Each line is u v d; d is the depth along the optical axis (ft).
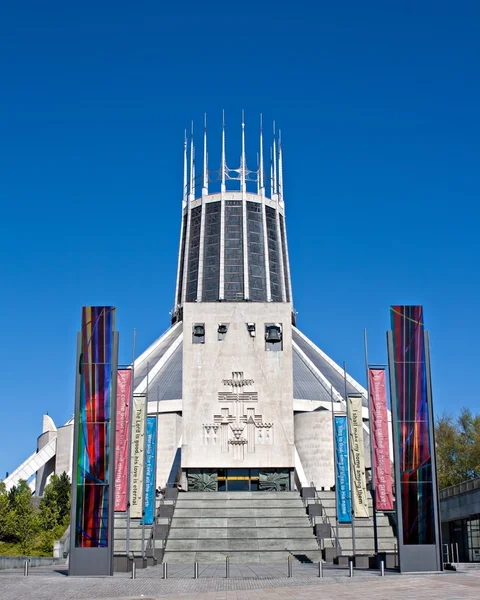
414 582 127.03
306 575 149.89
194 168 504.02
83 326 154.20
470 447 304.71
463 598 106.42
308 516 229.25
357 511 187.73
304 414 333.21
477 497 195.00
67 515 253.44
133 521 222.07
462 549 216.33
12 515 225.97
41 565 184.75
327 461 326.24
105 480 148.77
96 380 152.15
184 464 268.21
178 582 138.21
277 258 481.87
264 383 275.59
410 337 155.12
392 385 152.87
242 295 458.50
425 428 151.02
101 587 130.21
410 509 147.84
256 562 200.03
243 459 268.82
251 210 483.51
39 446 400.26
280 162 515.50
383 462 164.14
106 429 150.30
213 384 275.18
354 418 194.80
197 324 281.95
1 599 118.52
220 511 233.96
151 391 357.61
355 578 137.69
